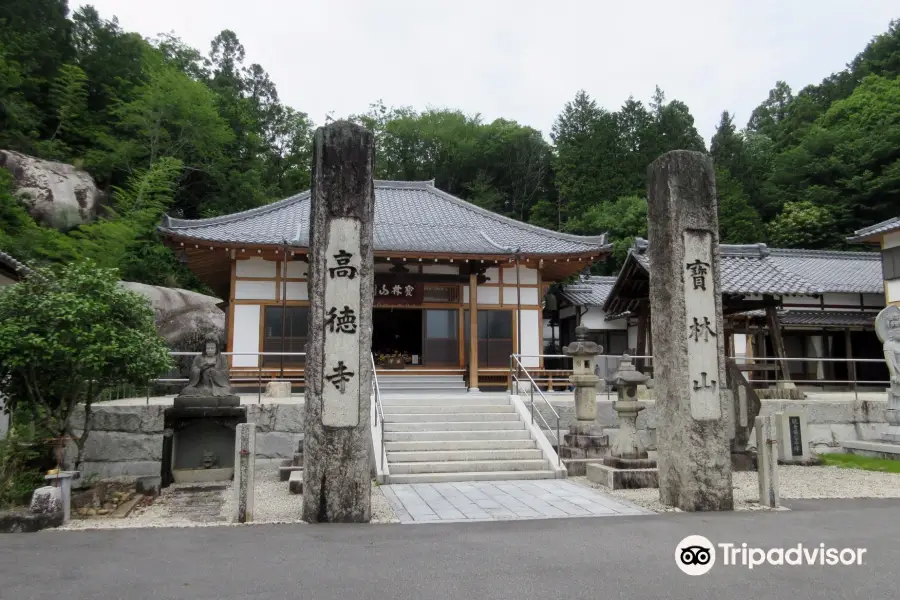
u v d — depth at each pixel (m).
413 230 22.47
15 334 8.64
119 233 27.84
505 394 17.52
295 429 13.27
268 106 53.25
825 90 56.03
